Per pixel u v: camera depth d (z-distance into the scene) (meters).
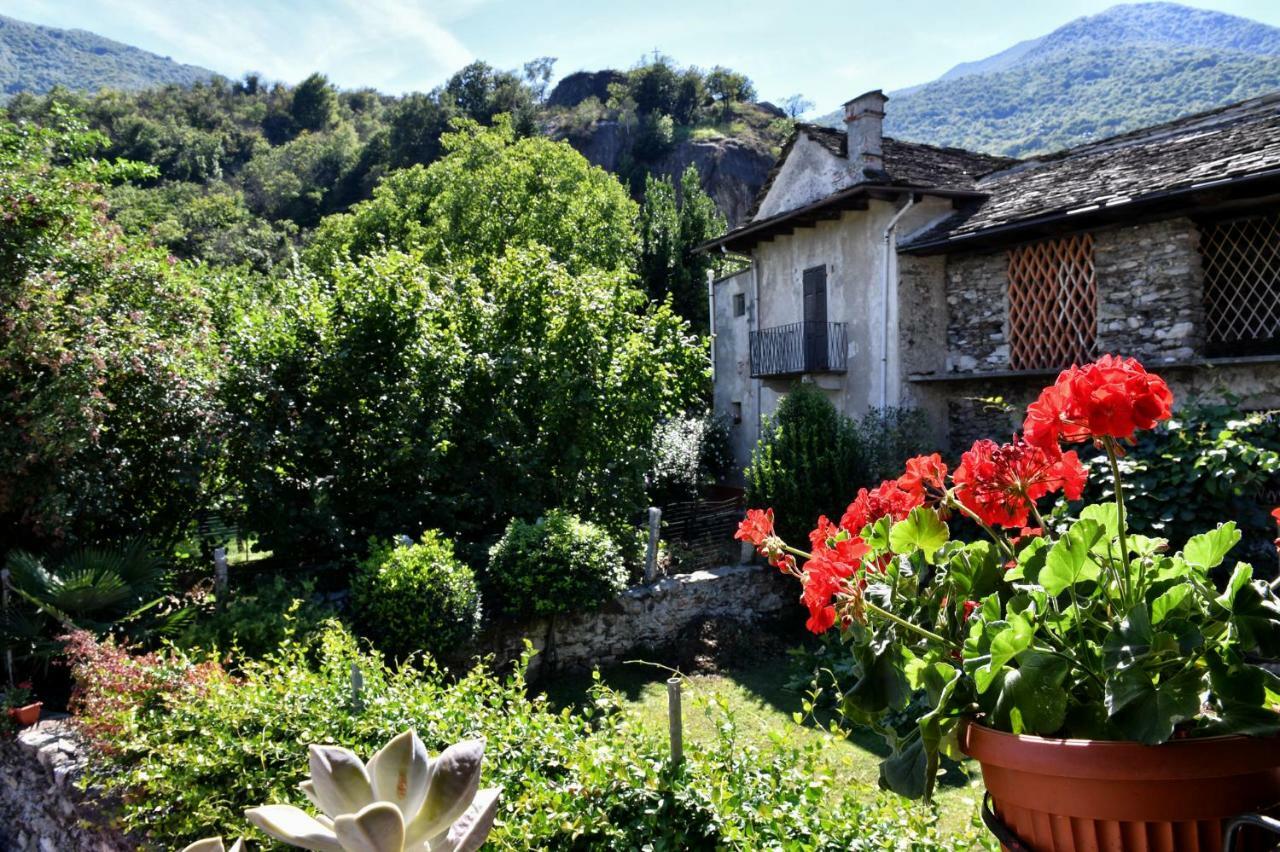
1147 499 6.89
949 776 5.25
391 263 10.29
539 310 11.08
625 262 25.45
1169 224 9.57
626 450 11.38
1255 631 1.30
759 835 3.00
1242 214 9.21
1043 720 1.35
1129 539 1.67
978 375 11.06
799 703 7.89
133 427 8.59
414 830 1.25
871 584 1.87
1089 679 1.40
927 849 2.97
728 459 16.58
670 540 11.77
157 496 8.99
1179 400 9.56
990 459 1.80
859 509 2.10
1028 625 1.40
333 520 9.23
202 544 9.53
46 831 5.12
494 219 25.97
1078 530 1.46
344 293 10.08
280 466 9.58
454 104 81.81
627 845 3.16
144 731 4.46
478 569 9.39
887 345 12.30
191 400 8.67
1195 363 8.87
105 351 7.91
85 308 8.16
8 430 7.54
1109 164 10.98
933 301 12.32
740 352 16.55
